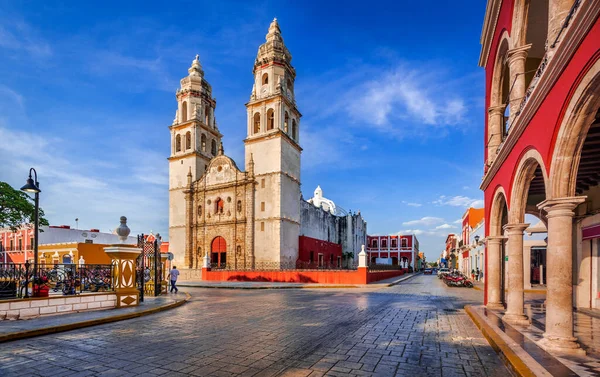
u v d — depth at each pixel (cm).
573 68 527
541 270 2197
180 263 3984
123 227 1245
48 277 1143
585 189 1188
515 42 895
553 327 629
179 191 4131
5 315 920
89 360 615
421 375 539
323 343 736
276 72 3734
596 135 719
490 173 1121
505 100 1235
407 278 3956
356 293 1972
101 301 1145
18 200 2844
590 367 524
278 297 1727
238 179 3719
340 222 5553
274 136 3559
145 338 782
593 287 1192
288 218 3578
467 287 2436
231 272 3150
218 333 835
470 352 666
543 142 659
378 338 781
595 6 441
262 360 614
